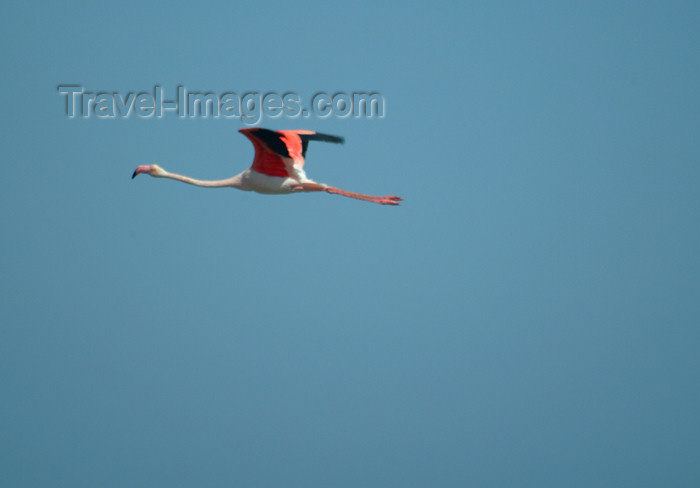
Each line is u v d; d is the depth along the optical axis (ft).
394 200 210.59
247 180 215.31
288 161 208.95
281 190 213.25
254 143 206.49
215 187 218.59
